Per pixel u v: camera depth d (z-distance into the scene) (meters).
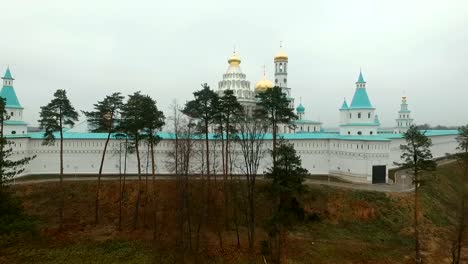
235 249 49.16
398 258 50.16
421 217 60.47
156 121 54.97
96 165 78.75
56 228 54.06
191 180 60.31
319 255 49.16
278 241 48.84
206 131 57.12
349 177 79.31
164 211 55.56
